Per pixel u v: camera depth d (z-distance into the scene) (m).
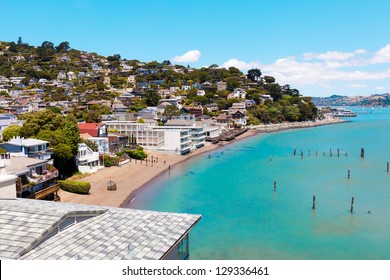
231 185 71.88
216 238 43.09
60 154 66.56
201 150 123.75
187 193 65.50
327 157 107.38
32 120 71.50
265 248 40.19
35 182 47.78
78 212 19.02
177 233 20.28
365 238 42.94
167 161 100.12
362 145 134.88
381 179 75.75
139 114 163.00
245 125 199.38
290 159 104.50
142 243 18.42
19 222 17.31
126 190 65.75
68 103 190.75
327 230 45.69
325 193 64.44
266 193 65.06
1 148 56.97
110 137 102.44
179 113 175.75
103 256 16.38
